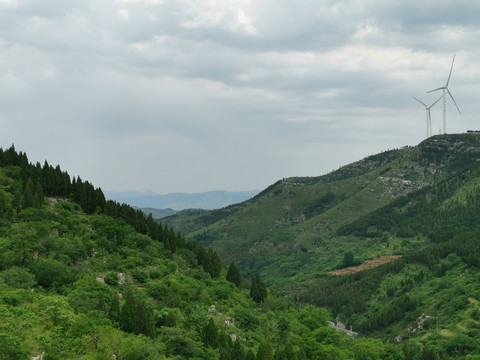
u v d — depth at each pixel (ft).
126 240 543.80
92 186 634.84
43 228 472.44
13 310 310.65
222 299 513.86
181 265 564.71
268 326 490.90
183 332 368.07
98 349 292.81
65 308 341.82
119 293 433.89
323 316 605.73
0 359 251.60
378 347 558.97
